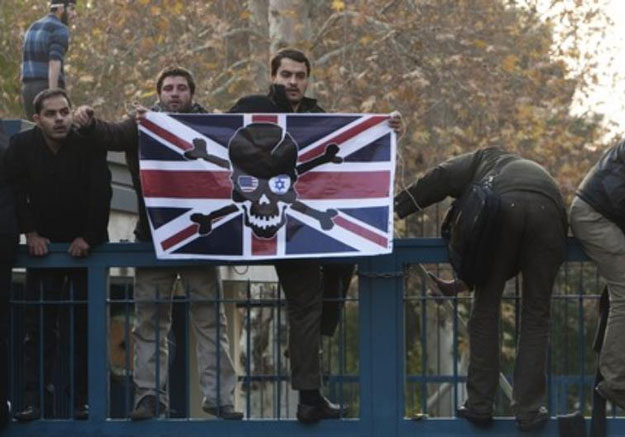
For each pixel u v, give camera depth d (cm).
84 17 3703
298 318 1324
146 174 1335
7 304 1351
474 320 1314
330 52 3597
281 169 1337
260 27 3656
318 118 1340
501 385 2038
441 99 3594
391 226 1329
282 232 1332
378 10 3519
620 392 1307
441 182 1347
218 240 1334
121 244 1359
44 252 1355
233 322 2039
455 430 1335
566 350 1609
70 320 1366
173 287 1384
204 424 1348
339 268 1379
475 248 1280
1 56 3769
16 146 1341
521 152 3784
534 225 1288
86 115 1307
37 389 1373
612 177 1298
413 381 1875
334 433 1343
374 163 1340
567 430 1313
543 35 3959
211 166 1338
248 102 1348
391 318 1351
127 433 1353
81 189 1348
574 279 1967
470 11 3650
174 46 3609
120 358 1906
